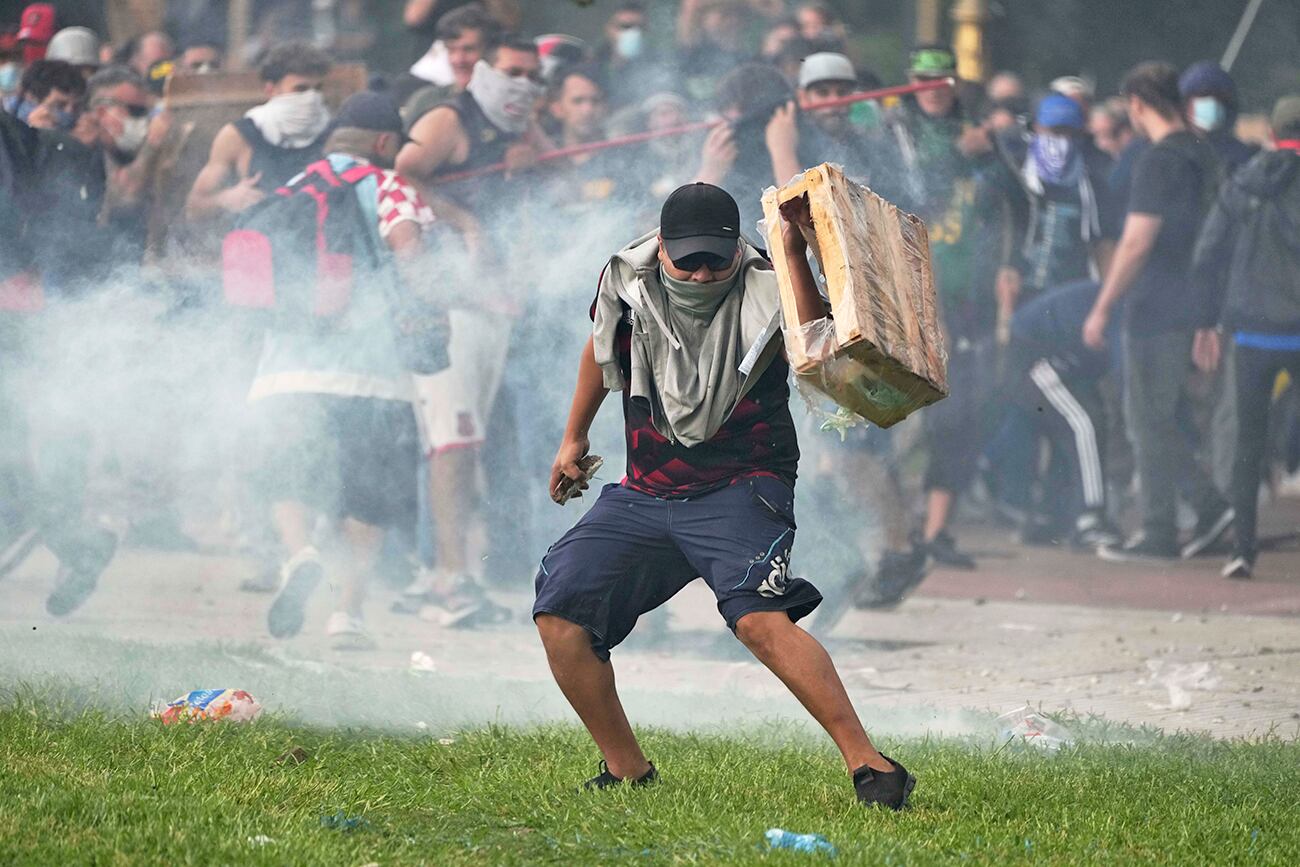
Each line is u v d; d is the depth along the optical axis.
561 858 12.10
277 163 30.78
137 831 11.91
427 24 39.62
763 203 13.67
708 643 25.97
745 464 14.16
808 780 14.92
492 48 30.97
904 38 64.62
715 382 13.89
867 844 12.22
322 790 13.76
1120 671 23.55
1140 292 36.25
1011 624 28.14
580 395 14.92
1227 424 36.97
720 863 11.69
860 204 13.59
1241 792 15.14
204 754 14.86
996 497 43.84
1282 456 45.78
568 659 14.25
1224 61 48.28
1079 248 37.78
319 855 11.62
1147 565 36.69
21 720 16.02
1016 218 36.28
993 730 18.53
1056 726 18.58
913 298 13.72
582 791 14.06
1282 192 34.25
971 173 34.09
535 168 30.36
